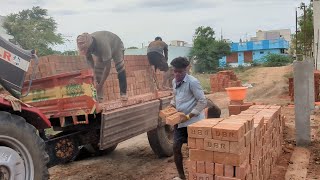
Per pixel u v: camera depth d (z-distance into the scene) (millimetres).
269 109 6621
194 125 4301
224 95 19578
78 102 5535
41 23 33750
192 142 4309
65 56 6824
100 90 7008
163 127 7422
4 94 4195
